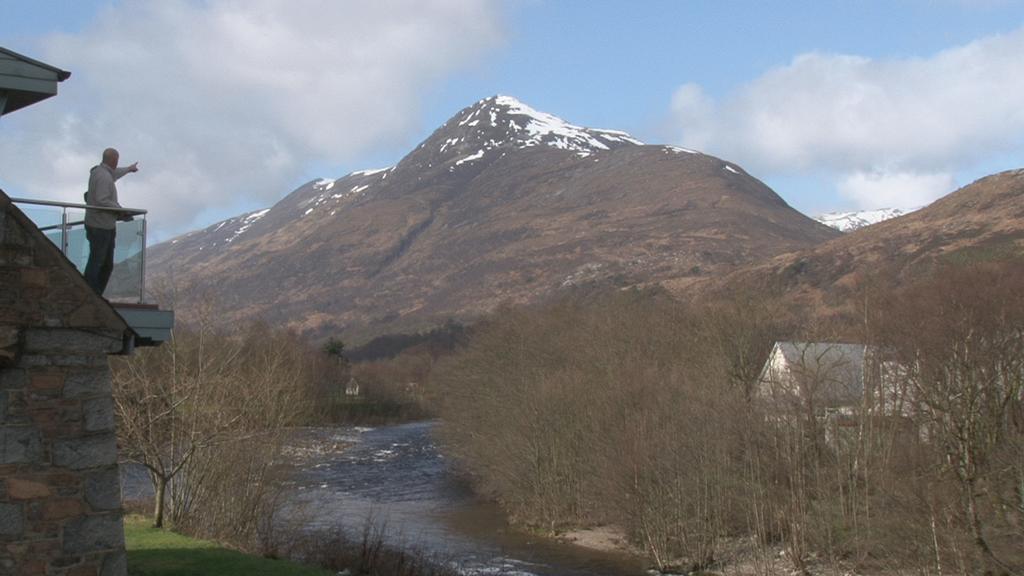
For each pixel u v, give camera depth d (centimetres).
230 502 3256
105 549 1306
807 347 4794
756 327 6050
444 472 6769
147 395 2998
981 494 3791
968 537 3434
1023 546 3416
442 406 7444
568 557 4288
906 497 3669
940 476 3828
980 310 4472
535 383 5684
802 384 4538
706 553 4188
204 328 3362
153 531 2903
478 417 6378
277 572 2383
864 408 4378
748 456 4366
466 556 4116
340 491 5872
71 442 1298
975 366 4281
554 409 5231
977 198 18500
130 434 3019
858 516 4016
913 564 3553
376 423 10681
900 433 4459
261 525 3425
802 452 4275
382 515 4991
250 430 3341
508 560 4112
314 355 10612
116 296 1497
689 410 4644
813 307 7525
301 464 4050
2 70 1409
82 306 1319
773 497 4288
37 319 1286
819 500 4194
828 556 3994
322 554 3078
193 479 3222
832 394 4650
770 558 4112
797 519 4138
